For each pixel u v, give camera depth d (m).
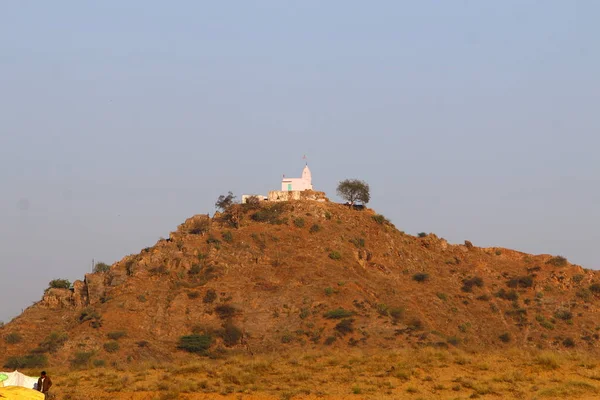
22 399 41.31
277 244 174.50
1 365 121.75
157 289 154.50
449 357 59.41
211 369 58.31
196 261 165.25
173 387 51.09
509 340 157.12
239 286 156.50
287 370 57.41
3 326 151.62
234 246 172.00
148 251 173.12
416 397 47.03
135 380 55.47
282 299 151.88
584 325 164.25
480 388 48.50
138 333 138.12
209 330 139.00
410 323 148.38
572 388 48.34
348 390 49.69
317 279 159.38
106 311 143.88
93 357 123.44
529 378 51.81
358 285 159.38
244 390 50.16
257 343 135.75
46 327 147.25
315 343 132.88
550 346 154.12
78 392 50.88
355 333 136.38
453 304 170.38
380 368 56.41
